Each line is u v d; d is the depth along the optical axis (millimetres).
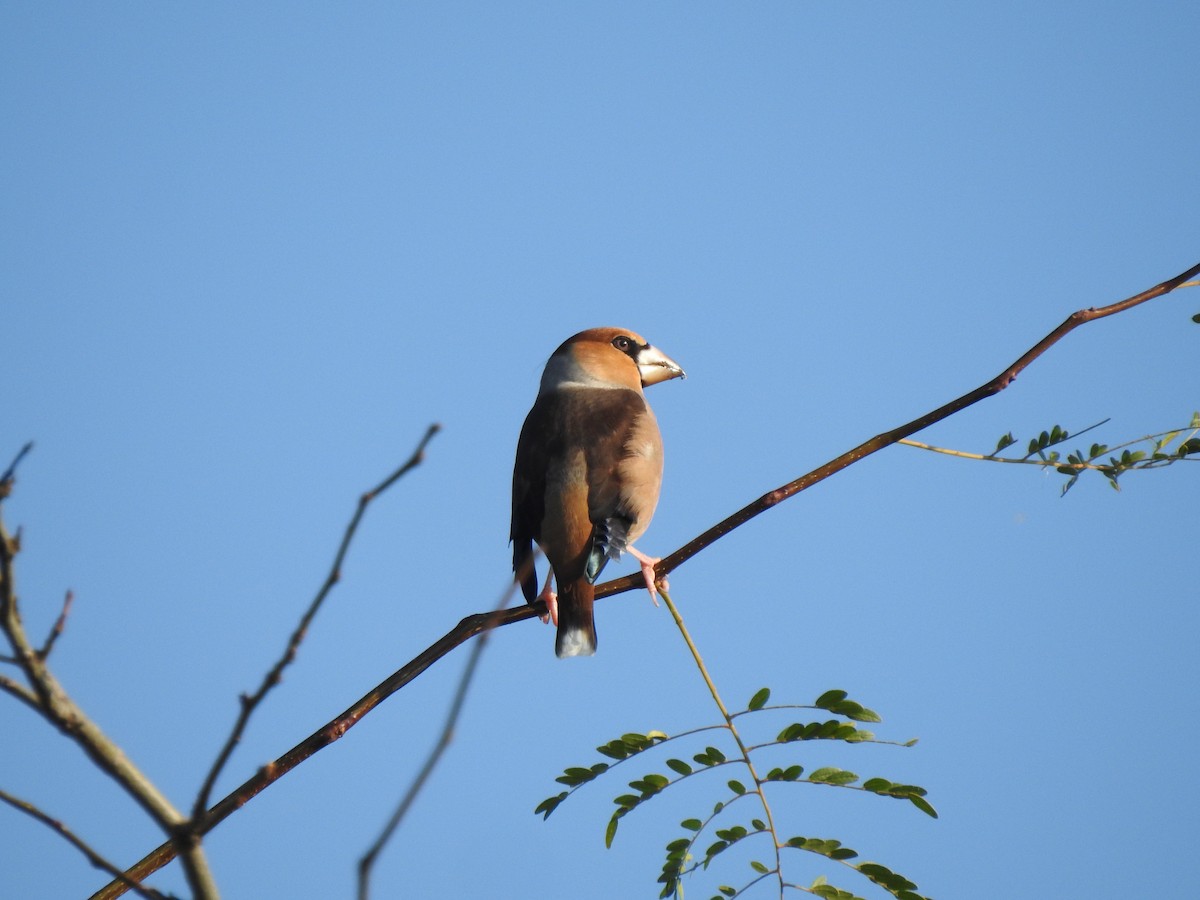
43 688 5062
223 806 6980
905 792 7941
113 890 7164
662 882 7984
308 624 5176
